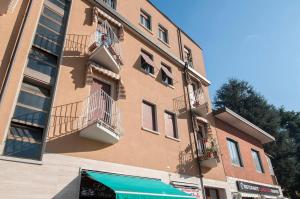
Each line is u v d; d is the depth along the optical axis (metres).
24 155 7.40
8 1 7.54
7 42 8.32
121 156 10.38
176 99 15.98
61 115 9.00
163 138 13.20
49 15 10.51
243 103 41.09
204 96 19.22
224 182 15.91
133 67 13.80
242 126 21.05
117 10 15.08
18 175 6.99
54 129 8.55
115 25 13.97
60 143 8.50
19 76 8.10
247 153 20.62
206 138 15.91
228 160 17.58
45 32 9.94
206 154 14.62
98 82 11.47
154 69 15.38
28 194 6.98
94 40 11.91
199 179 14.00
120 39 13.80
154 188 8.64
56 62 9.80
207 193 14.60
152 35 17.02
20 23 8.98
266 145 36.75
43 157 7.82
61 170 8.09
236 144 20.03
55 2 11.12
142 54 14.92
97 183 8.76
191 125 16.00
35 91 8.64
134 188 7.67
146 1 18.31
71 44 10.85
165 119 14.41
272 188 21.47
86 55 11.22
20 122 7.67
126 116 11.70
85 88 10.34
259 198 18.59
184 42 20.89
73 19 11.66
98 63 11.47
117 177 9.28
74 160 8.62
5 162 6.89
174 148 13.55
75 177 8.36
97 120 8.98
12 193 6.67
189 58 20.48
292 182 34.91
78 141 9.09
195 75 19.61
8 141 7.25
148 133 12.42
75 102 9.69
